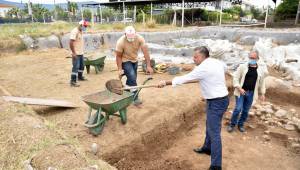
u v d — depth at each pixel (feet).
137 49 18.35
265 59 37.63
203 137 17.87
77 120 17.07
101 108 14.90
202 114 21.38
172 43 58.08
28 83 25.64
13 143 11.55
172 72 30.37
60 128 15.71
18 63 35.65
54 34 49.34
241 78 17.24
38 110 18.35
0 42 41.88
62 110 18.67
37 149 11.03
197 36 69.67
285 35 53.06
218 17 110.83
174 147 16.63
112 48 52.24
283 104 24.49
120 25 69.05
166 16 104.47
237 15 138.41
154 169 14.17
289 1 92.84
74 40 23.32
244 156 15.79
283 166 14.98
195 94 23.07
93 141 14.62
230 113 21.77
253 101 17.76
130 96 15.79
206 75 12.51
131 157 14.73
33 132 12.42
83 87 24.44
